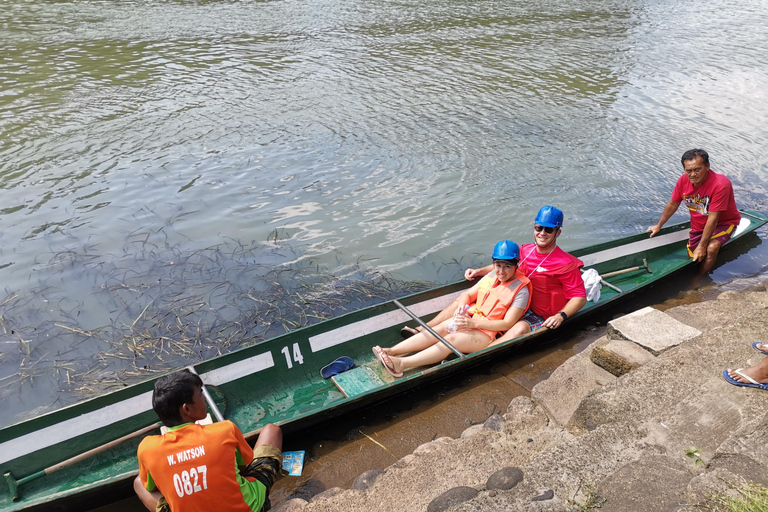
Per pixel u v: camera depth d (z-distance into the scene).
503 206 8.68
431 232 8.09
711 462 2.97
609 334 4.98
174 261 7.37
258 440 3.92
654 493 2.82
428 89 13.40
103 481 3.75
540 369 5.25
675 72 15.06
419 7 21.95
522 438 3.98
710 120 11.99
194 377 3.24
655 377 3.87
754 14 22.89
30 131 10.68
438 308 6.15
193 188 9.07
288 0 22.52
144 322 6.33
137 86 13.13
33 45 15.68
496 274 5.36
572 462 3.15
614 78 14.54
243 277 7.12
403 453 4.28
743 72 15.17
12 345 5.95
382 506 3.42
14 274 7.01
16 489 4.09
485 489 3.27
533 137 11.07
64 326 6.23
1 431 4.11
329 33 17.94
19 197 8.62
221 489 3.08
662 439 3.30
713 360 3.99
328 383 5.32
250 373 5.09
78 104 12.00
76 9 19.89
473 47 16.81
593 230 8.16
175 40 16.70
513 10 21.98
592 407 3.76
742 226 8.09
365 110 12.16
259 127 11.27
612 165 10.05
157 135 10.79
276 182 9.32
